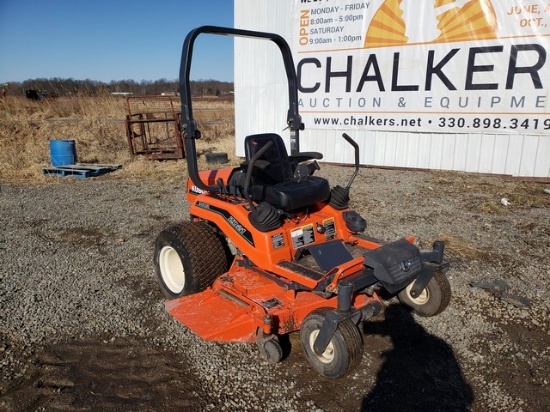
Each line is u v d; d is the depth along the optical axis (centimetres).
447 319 362
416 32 876
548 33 768
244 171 372
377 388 284
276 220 326
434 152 919
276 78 1052
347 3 927
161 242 387
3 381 288
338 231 371
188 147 362
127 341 333
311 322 280
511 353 320
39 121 1534
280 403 271
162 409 265
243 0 1050
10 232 582
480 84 841
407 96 914
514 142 838
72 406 266
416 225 595
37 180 924
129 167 1040
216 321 313
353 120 985
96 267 466
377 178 884
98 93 1916
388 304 386
